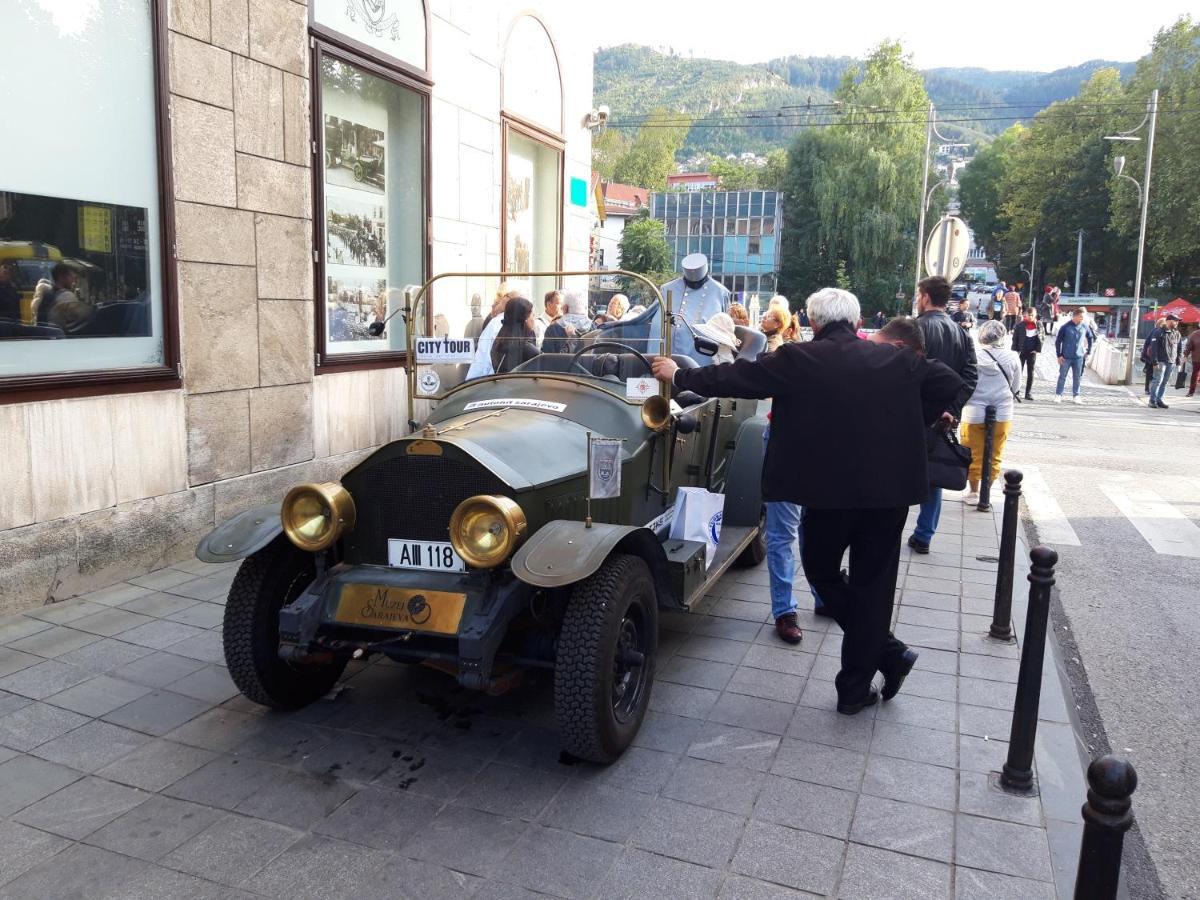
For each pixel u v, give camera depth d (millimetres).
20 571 5031
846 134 61156
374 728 3893
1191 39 55656
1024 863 2990
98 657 4543
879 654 4008
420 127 8688
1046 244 72625
